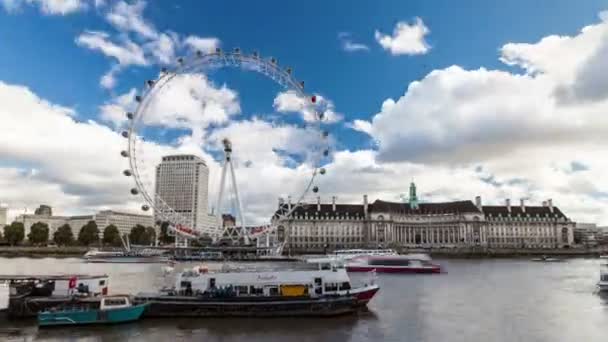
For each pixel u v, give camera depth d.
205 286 57.25
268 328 50.78
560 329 51.44
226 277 57.59
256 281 57.62
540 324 53.75
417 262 121.44
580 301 69.75
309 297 56.28
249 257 143.38
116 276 100.88
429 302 68.06
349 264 122.25
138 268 124.56
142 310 53.75
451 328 51.56
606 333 49.81
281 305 55.53
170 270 100.56
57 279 56.50
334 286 59.25
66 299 53.44
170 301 54.88
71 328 50.19
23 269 117.00
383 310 61.25
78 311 51.12
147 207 113.25
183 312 54.97
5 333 48.12
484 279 101.25
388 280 98.69
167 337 47.09
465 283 93.00
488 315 58.62
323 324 52.69
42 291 55.59
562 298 72.75
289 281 58.03
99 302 53.03
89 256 166.75
